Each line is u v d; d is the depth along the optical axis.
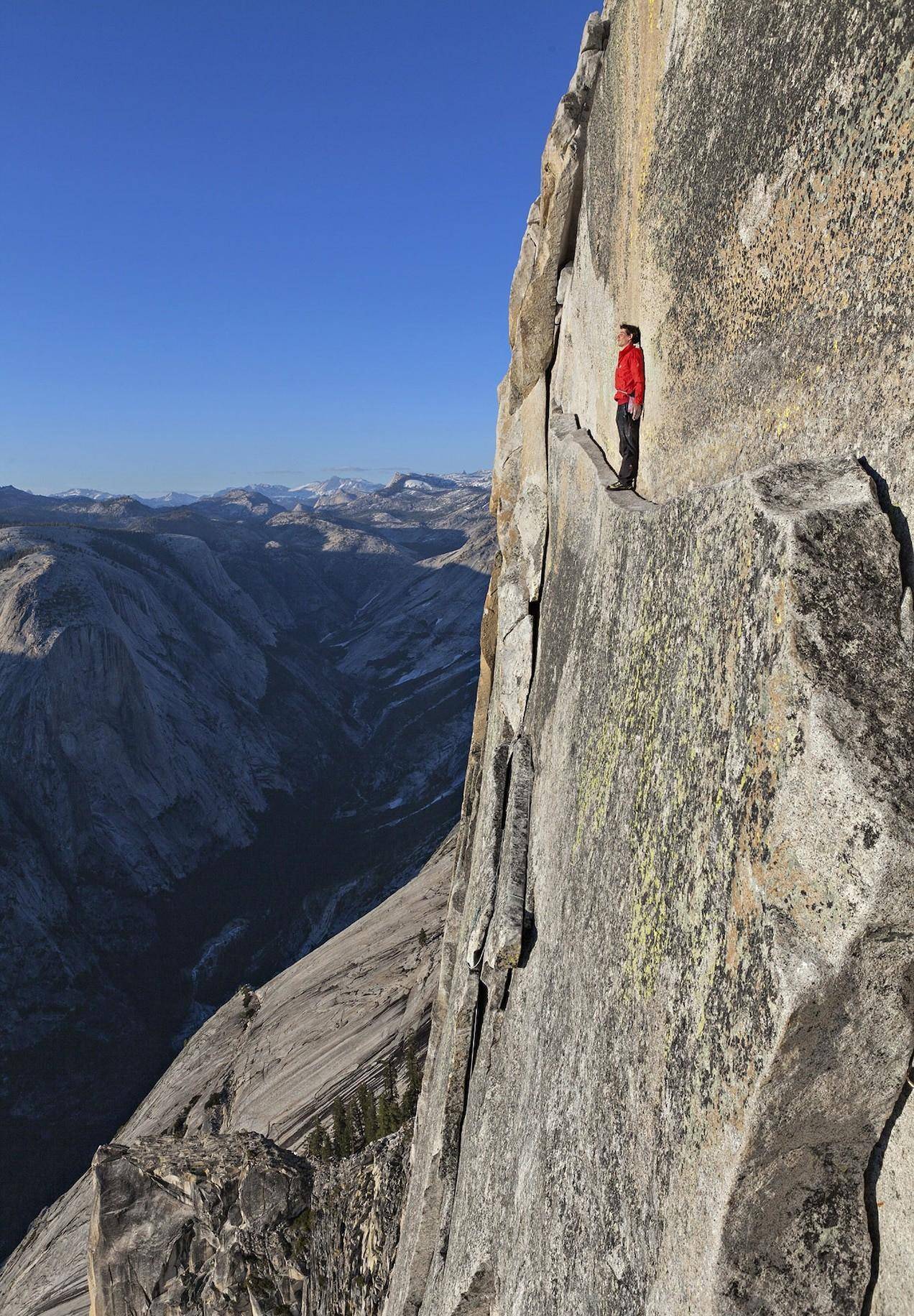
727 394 5.47
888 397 3.66
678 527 5.39
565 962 6.96
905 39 3.40
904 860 3.03
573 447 10.26
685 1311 3.80
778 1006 3.30
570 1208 5.55
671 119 6.68
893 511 3.67
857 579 3.60
